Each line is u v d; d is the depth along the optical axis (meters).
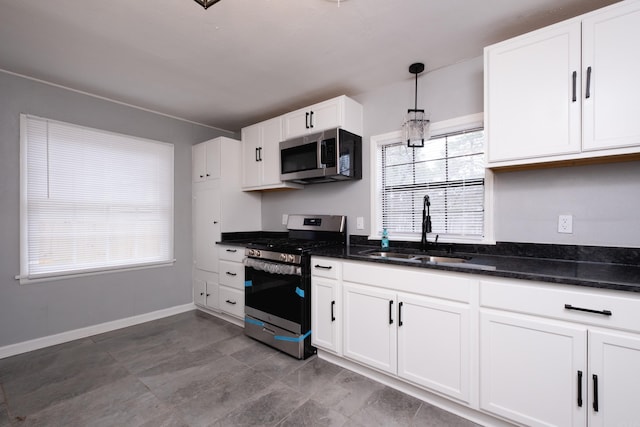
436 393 1.65
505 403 1.42
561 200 1.77
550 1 1.54
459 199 2.22
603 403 1.20
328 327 2.14
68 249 2.61
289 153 2.79
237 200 3.33
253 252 2.63
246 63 2.17
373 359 1.90
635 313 1.13
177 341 2.59
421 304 1.68
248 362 2.21
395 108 2.49
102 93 2.71
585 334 1.23
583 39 1.42
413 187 2.45
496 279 1.44
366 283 1.93
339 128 2.44
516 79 1.60
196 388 1.87
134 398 1.77
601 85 1.38
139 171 3.06
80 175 2.67
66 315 2.59
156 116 3.20
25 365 2.16
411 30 1.79
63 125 2.57
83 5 1.54
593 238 1.67
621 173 1.60
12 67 2.24
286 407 1.68
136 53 2.03
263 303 2.54
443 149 2.30
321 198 3.00
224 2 1.53
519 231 1.91
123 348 2.45
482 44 1.94
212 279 3.22
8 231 2.32
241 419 1.58
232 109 3.12
